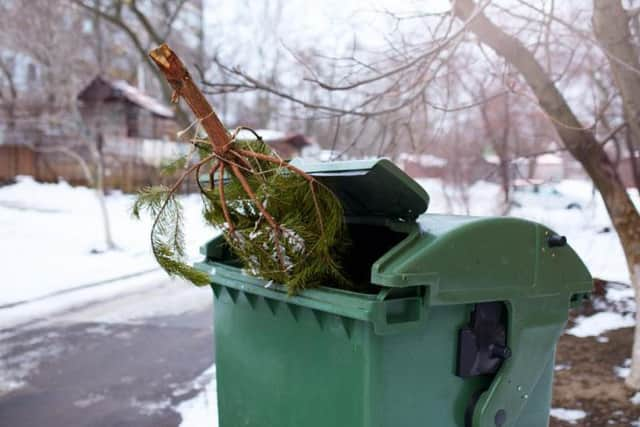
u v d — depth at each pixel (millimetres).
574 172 20594
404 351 1541
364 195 1788
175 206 1757
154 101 22000
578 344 5082
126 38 20234
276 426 1847
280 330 1807
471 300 1587
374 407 1491
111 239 12328
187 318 6922
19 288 8516
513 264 1697
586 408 3686
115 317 6973
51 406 4188
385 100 5898
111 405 4203
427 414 1611
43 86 16594
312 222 1600
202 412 4031
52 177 21125
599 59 6379
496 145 9664
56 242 12453
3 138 19062
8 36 14953
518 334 1743
